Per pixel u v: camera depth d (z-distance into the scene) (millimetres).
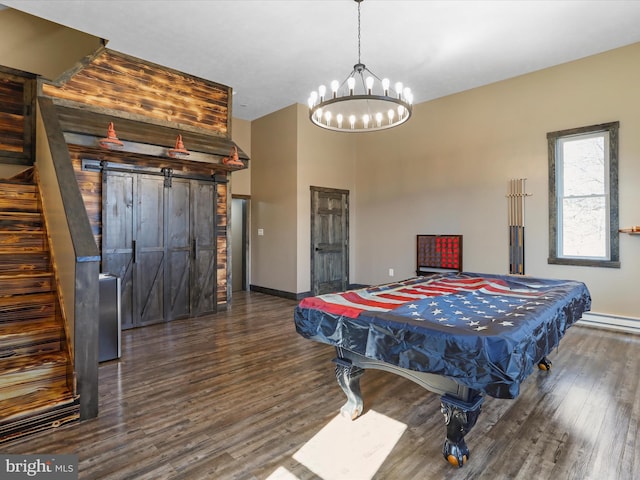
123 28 3934
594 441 2123
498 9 3555
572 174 4770
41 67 4668
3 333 2385
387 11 3594
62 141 3033
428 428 2291
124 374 3143
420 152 6219
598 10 3570
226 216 5605
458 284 3322
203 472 1862
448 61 4668
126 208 4465
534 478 1807
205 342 4031
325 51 4430
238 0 3434
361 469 1886
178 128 5016
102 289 3420
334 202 6910
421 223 6219
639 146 4207
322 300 2457
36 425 2191
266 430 2264
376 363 2217
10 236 3104
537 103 4945
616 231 4355
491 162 5379
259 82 5410
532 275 5008
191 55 4555
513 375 1558
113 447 2074
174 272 4922
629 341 3959
